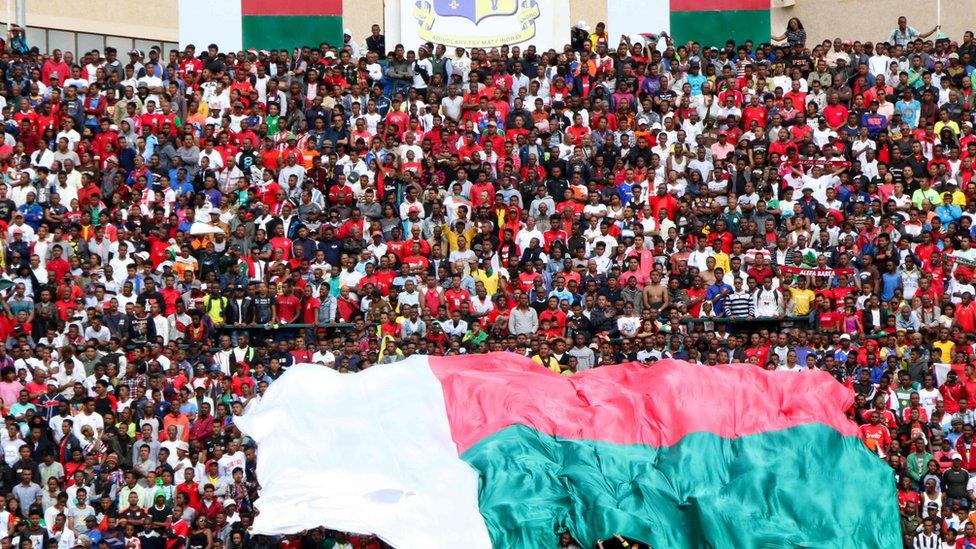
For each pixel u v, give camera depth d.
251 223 108.75
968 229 111.75
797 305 104.12
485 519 74.38
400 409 79.00
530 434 77.75
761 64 126.25
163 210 110.00
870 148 119.44
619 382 80.56
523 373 81.06
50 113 116.19
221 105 120.81
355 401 79.75
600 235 109.88
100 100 117.88
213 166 114.38
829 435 77.19
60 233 105.69
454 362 83.06
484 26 127.50
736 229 110.00
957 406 97.06
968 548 89.50
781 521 75.25
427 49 126.50
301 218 109.69
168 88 119.50
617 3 132.12
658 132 119.12
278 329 100.81
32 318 99.62
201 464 89.94
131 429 91.50
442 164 115.38
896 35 135.00
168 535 86.12
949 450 93.38
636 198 113.12
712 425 77.31
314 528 80.50
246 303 100.75
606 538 74.19
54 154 113.19
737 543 74.19
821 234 108.81
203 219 109.38
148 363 94.62
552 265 106.50
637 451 77.38
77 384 92.94
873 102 122.56
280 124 118.69
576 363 97.75
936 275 107.38
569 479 75.88
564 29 129.50
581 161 115.25
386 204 110.50
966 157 119.94
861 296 106.19
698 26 132.00
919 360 99.12
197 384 94.56
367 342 98.06
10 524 87.00
